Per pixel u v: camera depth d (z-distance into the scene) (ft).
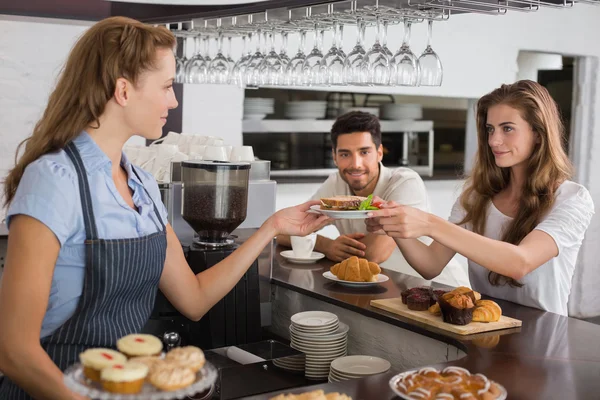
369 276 8.34
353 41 15.43
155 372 3.82
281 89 15.99
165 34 5.47
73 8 10.25
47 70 13.20
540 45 17.80
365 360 6.72
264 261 8.37
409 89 16.19
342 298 7.80
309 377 7.05
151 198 6.06
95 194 5.32
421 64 7.90
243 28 9.41
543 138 7.84
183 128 13.87
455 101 19.63
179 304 6.42
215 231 7.61
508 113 7.86
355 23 8.29
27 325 4.83
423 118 19.80
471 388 4.71
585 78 18.66
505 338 6.51
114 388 3.72
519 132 7.84
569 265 8.02
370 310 7.30
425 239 10.70
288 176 15.25
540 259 7.42
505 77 17.48
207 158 8.43
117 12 10.46
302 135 15.92
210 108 14.11
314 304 8.21
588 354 6.10
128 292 5.60
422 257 8.46
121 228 5.48
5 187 5.47
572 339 6.53
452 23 16.55
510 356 6.02
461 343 6.32
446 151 20.36
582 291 18.63
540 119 7.78
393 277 9.03
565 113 20.03
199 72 10.74
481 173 8.50
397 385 4.87
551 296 7.98
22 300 4.86
